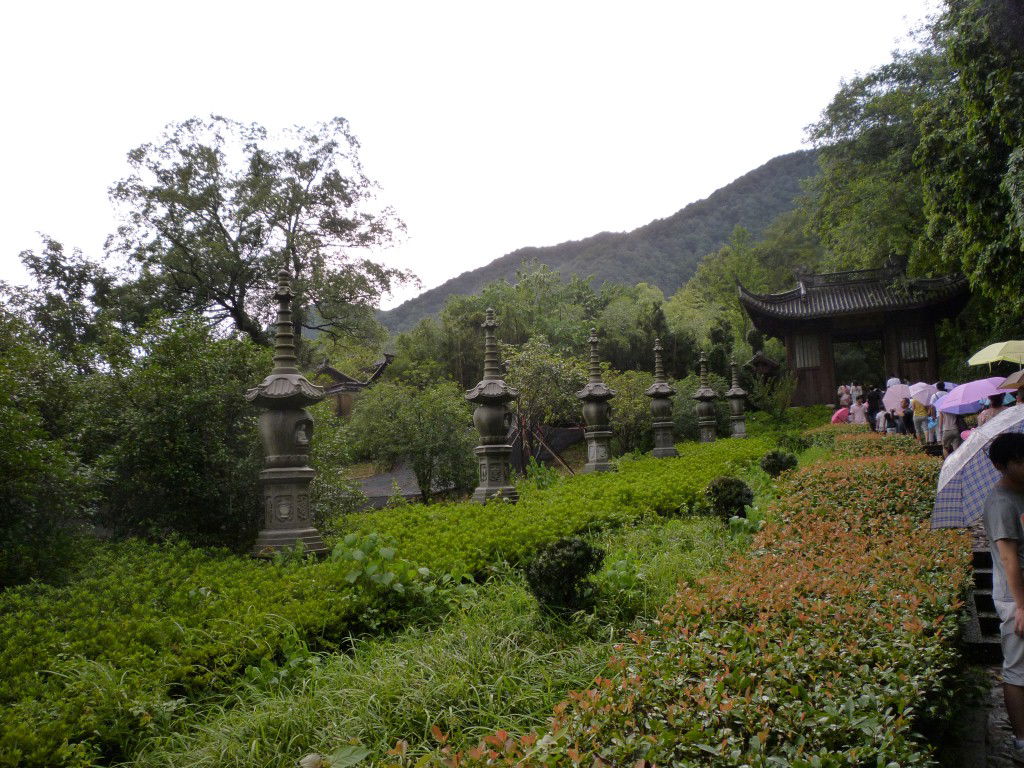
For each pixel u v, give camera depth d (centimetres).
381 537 643
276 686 440
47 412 739
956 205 1611
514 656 446
